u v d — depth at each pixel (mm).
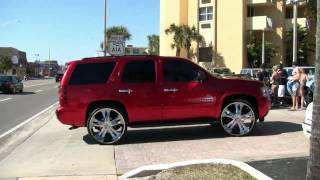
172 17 64188
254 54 59938
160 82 12195
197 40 61500
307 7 59312
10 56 129000
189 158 9930
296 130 13352
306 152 9703
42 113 21781
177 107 12219
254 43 60469
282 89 20344
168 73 12281
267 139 11945
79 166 9477
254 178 7414
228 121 12539
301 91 19000
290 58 61688
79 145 11961
